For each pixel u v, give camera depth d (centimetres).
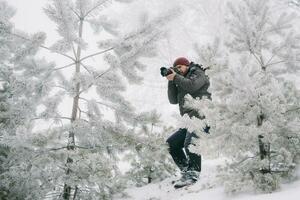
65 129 432
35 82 430
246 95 335
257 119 343
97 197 450
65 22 429
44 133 421
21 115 443
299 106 359
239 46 659
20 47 440
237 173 352
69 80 438
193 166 524
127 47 447
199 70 554
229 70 344
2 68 552
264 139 327
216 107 350
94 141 447
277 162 345
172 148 565
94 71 449
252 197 312
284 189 316
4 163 469
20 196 452
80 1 462
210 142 343
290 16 733
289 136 348
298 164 357
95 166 423
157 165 646
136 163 656
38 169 422
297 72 728
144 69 461
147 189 579
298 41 718
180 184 523
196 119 351
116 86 450
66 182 419
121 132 452
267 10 713
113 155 460
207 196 373
